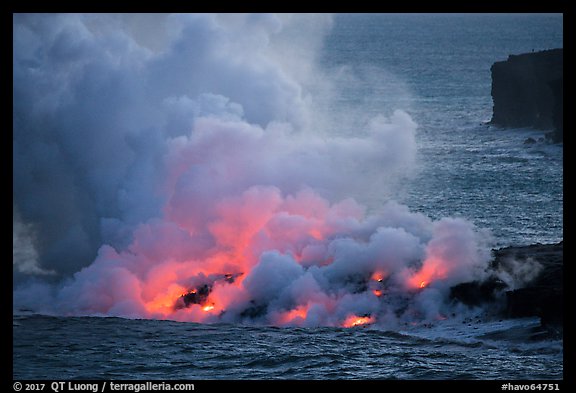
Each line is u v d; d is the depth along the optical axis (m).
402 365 133.12
